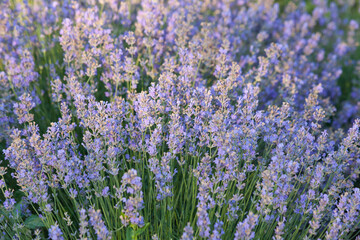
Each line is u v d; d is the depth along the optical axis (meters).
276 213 2.76
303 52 5.54
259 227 2.73
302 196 2.68
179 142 2.71
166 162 2.50
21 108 2.84
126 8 4.19
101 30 3.39
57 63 3.85
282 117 2.94
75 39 3.58
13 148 2.52
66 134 2.73
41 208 2.54
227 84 2.94
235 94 3.18
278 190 2.49
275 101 3.95
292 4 6.50
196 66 3.78
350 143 2.81
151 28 3.58
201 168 2.58
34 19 4.31
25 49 3.45
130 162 2.86
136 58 3.88
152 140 2.55
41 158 2.50
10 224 2.75
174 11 4.49
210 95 2.84
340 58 5.85
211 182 2.48
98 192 2.55
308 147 2.87
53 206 2.93
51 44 4.10
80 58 3.52
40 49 4.17
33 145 2.51
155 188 2.89
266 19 5.65
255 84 3.90
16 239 2.64
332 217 2.57
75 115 3.32
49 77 3.88
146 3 3.85
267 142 2.91
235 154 2.56
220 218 2.72
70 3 4.23
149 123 2.68
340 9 7.77
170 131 2.62
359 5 7.93
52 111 3.74
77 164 2.59
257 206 2.49
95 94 3.70
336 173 2.83
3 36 3.88
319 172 2.57
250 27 5.14
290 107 3.52
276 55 3.90
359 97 5.25
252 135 2.72
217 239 2.25
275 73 4.32
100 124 2.63
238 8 6.05
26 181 2.46
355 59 6.31
